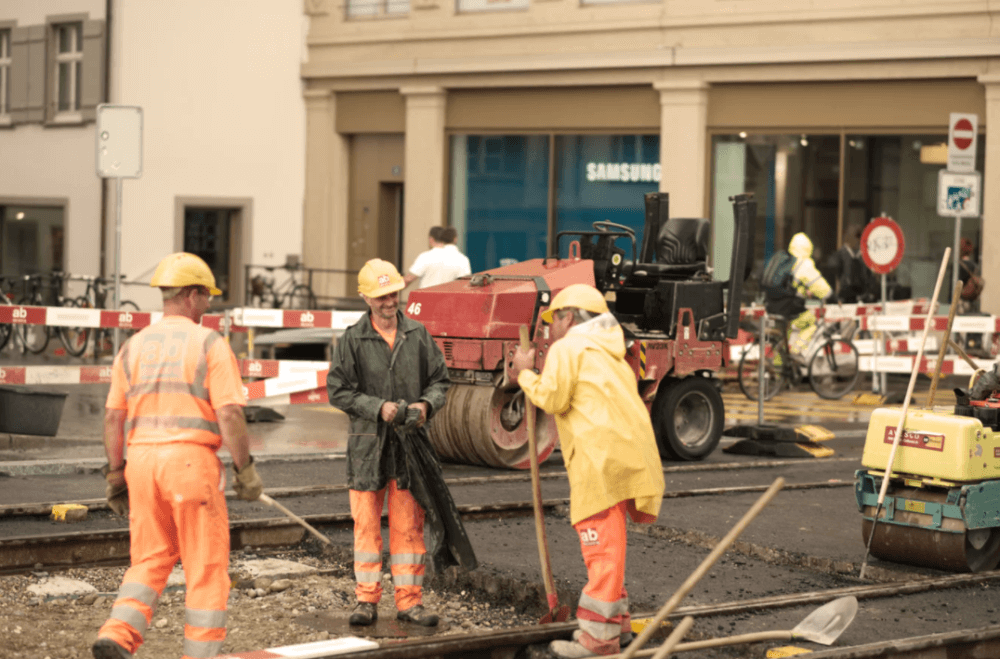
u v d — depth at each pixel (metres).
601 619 5.64
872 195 19.41
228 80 23.53
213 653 5.18
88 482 9.75
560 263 11.19
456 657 5.61
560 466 11.23
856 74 19.17
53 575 7.27
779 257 16.70
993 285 18.48
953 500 7.22
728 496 9.80
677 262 11.87
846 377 16.81
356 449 6.32
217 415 5.25
